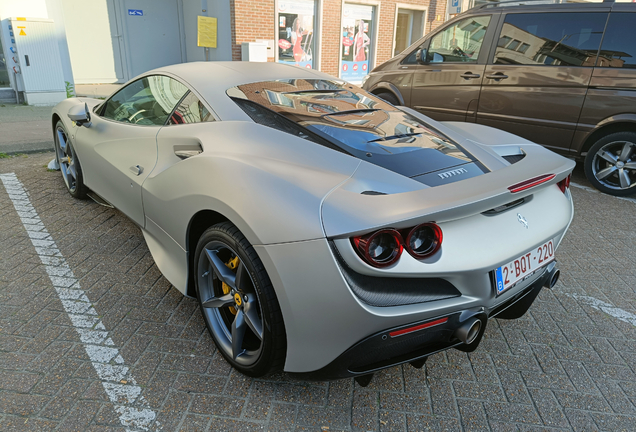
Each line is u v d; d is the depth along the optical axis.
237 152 2.04
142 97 2.95
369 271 1.52
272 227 1.65
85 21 11.07
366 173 1.83
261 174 1.81
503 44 5.37
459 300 1.72
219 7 10.74
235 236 1.80
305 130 2.14
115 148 2.90
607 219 4.23
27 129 6.64
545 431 1.84
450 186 1.71
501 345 2.38
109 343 2.21
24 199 3.97
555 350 2.36
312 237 1.57
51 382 1.94
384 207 1.54
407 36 14.11
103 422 1.76
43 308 2.45
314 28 11.95
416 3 13.48
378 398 1.97
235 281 1.96
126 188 2.76
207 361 2.13
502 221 1.85
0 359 2.05
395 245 1.52
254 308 1.90
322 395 1.96
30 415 1.76
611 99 4.61
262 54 10.67
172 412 1.83
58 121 3.87
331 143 2.05
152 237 2.66
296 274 1.61
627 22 4.52
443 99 6.00
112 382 1.96
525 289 2.04
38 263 2.92
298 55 11.91
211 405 1.87
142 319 2.41
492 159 2.23
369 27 12.98
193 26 12.04
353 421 1.84
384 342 1.64
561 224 2.10
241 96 2.40
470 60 5.69
